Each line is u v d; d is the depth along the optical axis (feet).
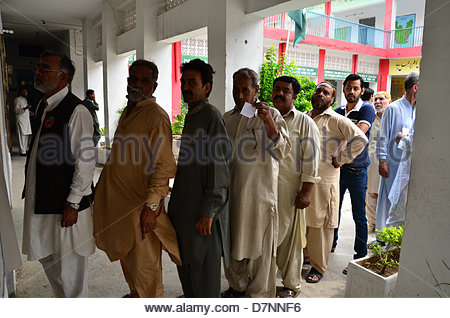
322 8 43.70
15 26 27.43
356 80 9.68
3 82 14.02
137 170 5.75
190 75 5.74
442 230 5.29
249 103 6.25
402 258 5.86
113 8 21.99
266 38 29.55
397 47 43.93
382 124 9.61
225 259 6.26
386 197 10.12
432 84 5.29
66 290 6.29
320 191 8.13
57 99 5.95
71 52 28.02
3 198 5.41
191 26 14.66
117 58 22.53
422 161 5.49
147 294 6.13
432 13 5.21
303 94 16.06
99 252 9.73
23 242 6.43
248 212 6.52
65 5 22.41
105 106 22.71
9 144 14.43
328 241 8.36
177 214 5.93
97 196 6.09
